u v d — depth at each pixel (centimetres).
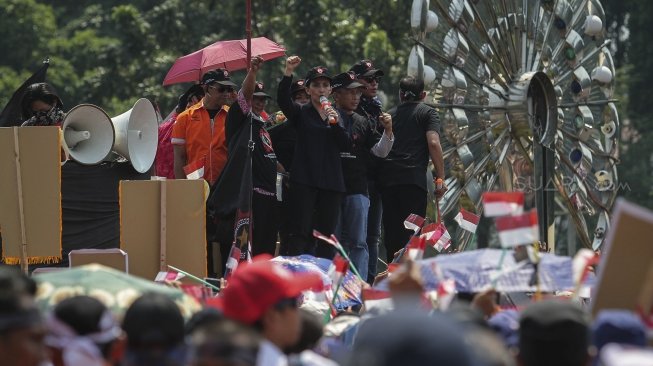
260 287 1323
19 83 7425
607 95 4097
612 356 1061
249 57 2819
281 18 6353
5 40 7994
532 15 3806
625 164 7925
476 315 1370
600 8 4062
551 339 1263
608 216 4116
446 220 3625
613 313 1312
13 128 2398
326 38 6244
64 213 2548
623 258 1520
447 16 3491
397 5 6350
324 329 1773
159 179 2425
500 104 3691
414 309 948
